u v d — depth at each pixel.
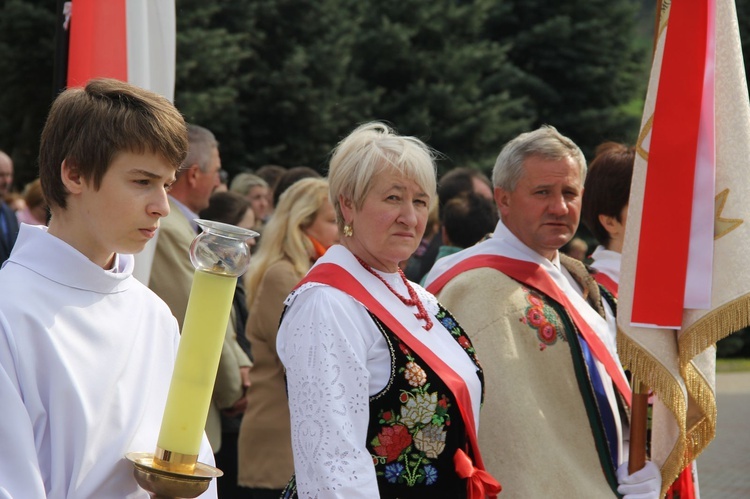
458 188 6.92
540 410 3.80
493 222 6.05
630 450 3.95
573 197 4.12
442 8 26.16
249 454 5.11
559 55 27.08
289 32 23.00
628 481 3.88
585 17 27.53
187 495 2.14
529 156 4.10
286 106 22.09
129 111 2.32
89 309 2.37
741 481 9.16
